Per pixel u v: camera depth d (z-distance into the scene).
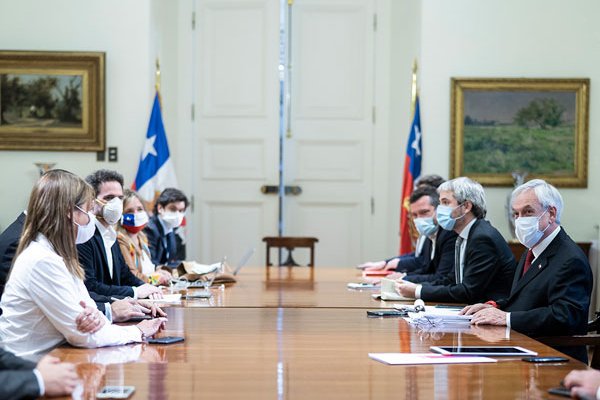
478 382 2.17
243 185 7.73
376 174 7.77
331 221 7.79
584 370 2.28
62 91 6.66
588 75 6.75
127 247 4.58
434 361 2.43
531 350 2.62
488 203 6.76
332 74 7.76
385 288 4.04
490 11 6.75
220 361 2.45
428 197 4.73
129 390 2.05
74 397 2.00
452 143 6.71
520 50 6.75
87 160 6.73
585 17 6.73
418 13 6.91
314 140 7.77
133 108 6.75
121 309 3.22
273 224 7.74
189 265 4.80
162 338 2.82
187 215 7.68
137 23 6.72
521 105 6.72
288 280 5.04
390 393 2.06
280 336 2.91
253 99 7.73
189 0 7.70
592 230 6.71
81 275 2.83
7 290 2.75
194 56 7.71
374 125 7.76
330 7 7.74
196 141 7.73
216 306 3.74
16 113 6.65
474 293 3.90
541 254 3.45
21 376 1.99
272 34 7.71
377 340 2.83
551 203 3.40
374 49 7.74
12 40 6.68
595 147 6.73
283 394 2.05
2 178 6.68
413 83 6.93
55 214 2.78
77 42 6.72
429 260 5.16
